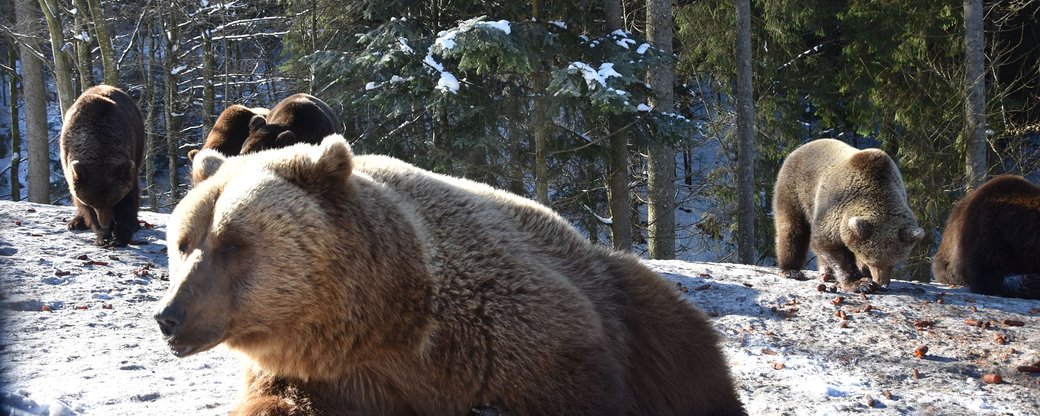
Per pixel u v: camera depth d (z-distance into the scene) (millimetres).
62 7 25812
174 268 3879
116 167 11484
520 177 21938
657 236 22891
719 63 26938
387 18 22578
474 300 4109
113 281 9531
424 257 4078
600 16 23109
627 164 22406
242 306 3705
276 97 34500
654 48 21109
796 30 27359
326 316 3836
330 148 3895
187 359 6629
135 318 8070
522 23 20453
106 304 8531
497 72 21250
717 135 27750
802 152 12539
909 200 24672
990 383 7703
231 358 6668
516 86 22094
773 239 27203
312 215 3797
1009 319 9914
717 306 10195
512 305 4137
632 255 5332
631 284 5035
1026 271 11984
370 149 22641
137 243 11953
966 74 22969
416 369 4066
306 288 3754
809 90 27906
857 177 11297
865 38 26031
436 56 20781
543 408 4129
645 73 23125
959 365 8164
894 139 27734
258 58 34812
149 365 6402
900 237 10898
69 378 5789
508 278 4203
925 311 10148
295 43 27422
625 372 4586
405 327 3977
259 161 4039
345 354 3928
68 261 10328
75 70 32156
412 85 20688
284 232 3744
